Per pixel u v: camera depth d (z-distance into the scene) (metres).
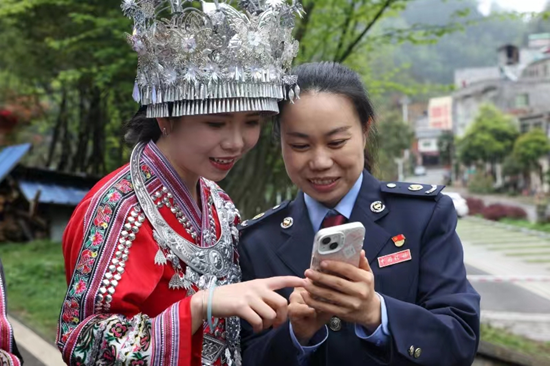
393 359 1.50
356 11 6.67
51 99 12.27
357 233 1.38
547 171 26.56
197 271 1.63
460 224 16.17
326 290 1.43
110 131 11.31
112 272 1.47
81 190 10.66
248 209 6.34
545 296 6.62
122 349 1.38
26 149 10.04
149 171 1.64
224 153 1.55
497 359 4.01
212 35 1.47
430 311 1.58
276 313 1.44
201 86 1.47
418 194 1.75
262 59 1.52
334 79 1.63
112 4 7.24
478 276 7.81
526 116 30.89
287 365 1.58
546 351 4.32
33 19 8.05
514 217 18.67
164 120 1.59
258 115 1.60
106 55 6.93
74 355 1.42
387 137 27.75
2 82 10.21
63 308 1.49
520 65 36.28
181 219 1.66
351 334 1.66
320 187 1.67
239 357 1.77
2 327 1.47
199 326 1.47
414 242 1.69
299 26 6.36
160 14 1.62
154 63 1.54
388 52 8.82
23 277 7.11
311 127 1.59
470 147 30.19
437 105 40.75
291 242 1.78
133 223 1.54
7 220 10.14
